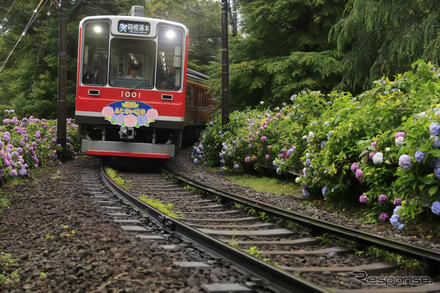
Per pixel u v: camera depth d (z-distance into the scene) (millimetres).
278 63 15602
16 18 33219
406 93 7016
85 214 6066
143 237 4980
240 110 18047
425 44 10125
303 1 15766
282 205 7531
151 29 11844
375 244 4375
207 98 20906
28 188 8648
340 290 3324
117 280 3527
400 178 5461
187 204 7469
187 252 4461
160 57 11898
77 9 29828
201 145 15031
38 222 5754
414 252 3969
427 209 5516
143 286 3414
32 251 4434
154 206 6527
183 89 11969
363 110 6816
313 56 14922
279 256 4312
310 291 3172
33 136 12289
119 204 7129
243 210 6910
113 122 11719
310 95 9414
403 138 5637
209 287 3389
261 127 11188
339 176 7023
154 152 11953
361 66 13094
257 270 3760
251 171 12234
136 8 12938
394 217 5344
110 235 4996
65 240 4762
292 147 9266
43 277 3660
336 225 5086
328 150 7023
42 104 27547
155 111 11789
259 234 5258
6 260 4090
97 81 11766
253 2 17047
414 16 11305
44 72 29531
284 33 17594
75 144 16719
